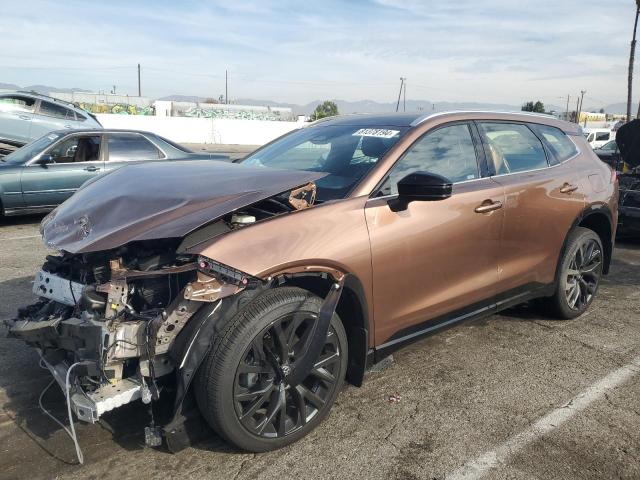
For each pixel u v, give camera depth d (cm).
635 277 617
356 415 316
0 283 546
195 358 244
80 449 279
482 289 375
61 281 288
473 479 261
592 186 461
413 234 320
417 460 275
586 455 281
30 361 377
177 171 323
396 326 326
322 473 264
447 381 359
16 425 301
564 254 444
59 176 852
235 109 6094
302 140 408
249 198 271
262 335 260
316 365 285
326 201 308
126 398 250
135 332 248
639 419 316
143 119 4141
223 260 248
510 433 299
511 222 385
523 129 430
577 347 416
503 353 403
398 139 344
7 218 937
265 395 268
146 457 274
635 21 2023
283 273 264
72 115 1498
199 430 276
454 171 361
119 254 265
